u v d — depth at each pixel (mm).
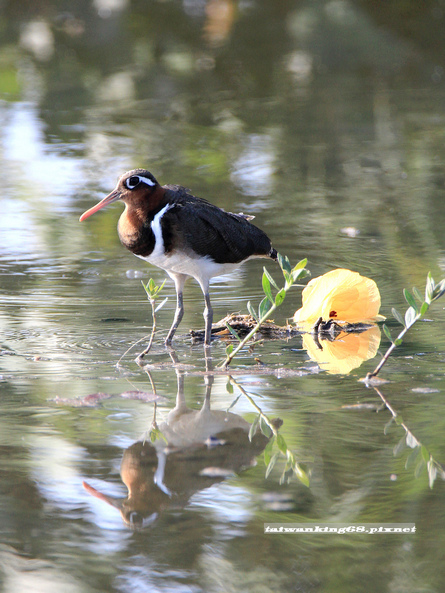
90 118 27547
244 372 9039
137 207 10148
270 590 5203
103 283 13109
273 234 16141
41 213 17688
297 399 8148
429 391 8281
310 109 29203
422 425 7438
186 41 40094
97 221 17234
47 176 20844
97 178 20750
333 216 17578
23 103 29453
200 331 10711
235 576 5336
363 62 37031
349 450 6973
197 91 31797
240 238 10797
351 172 21688
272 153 23500
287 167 22141
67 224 16938
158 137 25281
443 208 18219
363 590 5207
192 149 23906
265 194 19484
